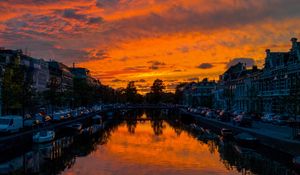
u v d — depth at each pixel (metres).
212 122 86.06
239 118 68.94
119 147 57.91
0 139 42.91
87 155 50.12
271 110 87.69
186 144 61.09
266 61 94.50
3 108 75.88
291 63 76.62
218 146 58.06
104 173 39.28
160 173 39.28
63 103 112.44
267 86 92.12
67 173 39.16
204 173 39.25
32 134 53.66
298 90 51.75
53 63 149.12
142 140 67.19
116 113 176.25
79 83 150.25
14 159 46.16
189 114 124.75
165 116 155.00
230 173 38.94
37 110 93.50
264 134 50.22
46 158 47.22
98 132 82.94
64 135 74.75
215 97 161.50
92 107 148.50
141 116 155.00
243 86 115.00
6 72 67.00
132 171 40.34
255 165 41.88
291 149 39.72
